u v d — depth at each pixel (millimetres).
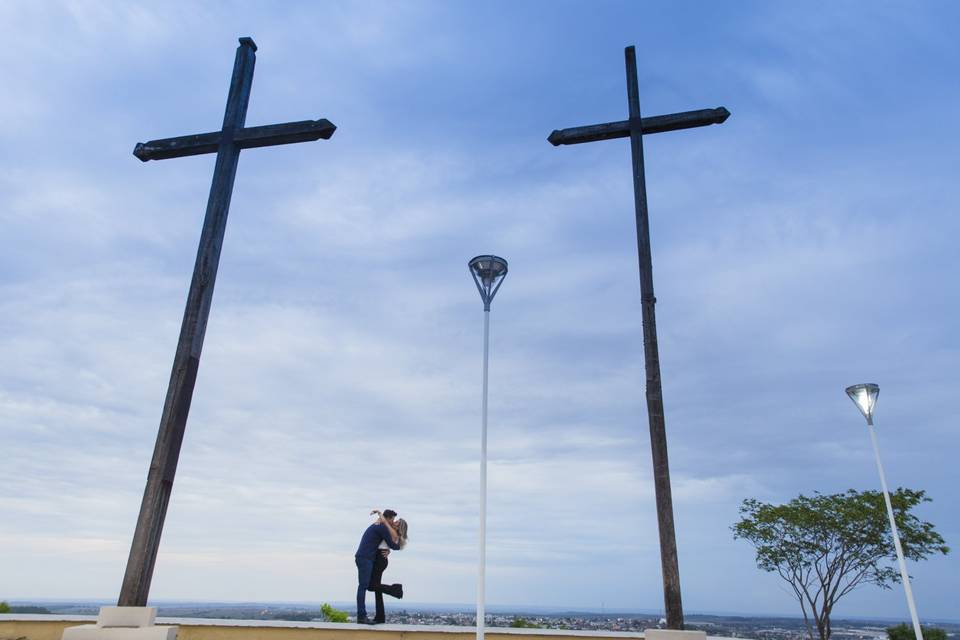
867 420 11844
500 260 8867
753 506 17375
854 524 15672
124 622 6324
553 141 10297
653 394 7852
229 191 9352
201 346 8266
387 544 8359
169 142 9938
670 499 7320
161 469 7340
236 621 6984
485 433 7754
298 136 9602
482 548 7051
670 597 6828
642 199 9133
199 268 8547
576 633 7621
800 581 16250
